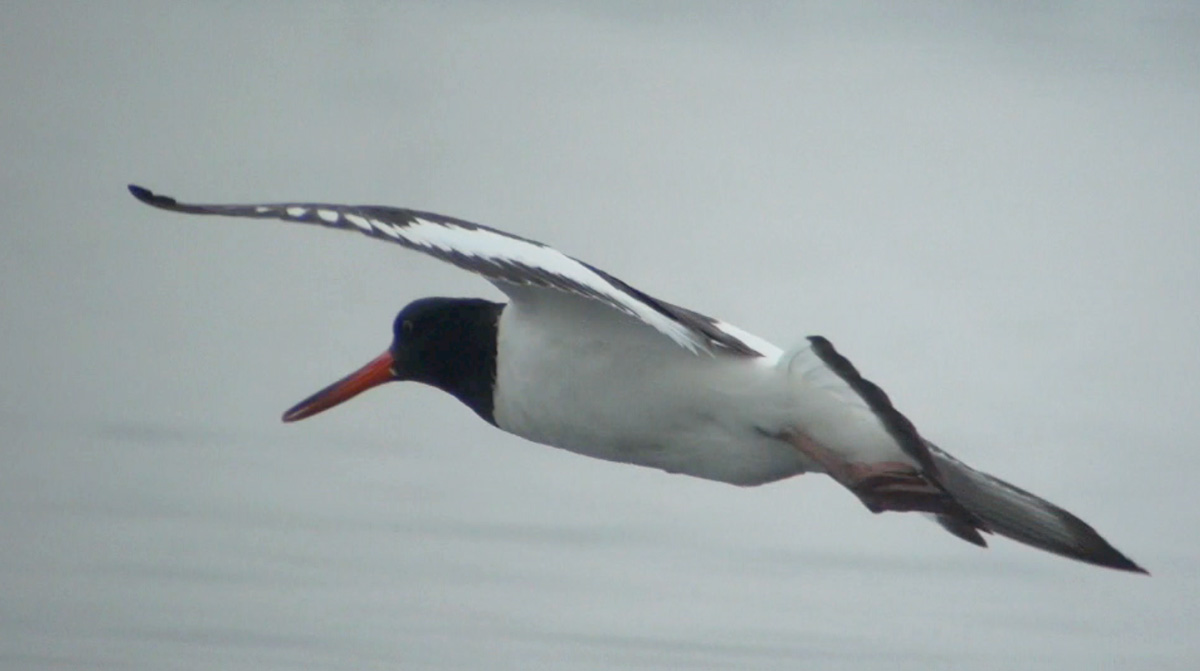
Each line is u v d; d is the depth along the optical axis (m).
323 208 6.09
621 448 6.84
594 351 6.68
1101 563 6.82
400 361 7.38
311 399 7.45
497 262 6.02
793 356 6.48
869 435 6.47
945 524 6.64
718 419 6.62
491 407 7.22
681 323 6.32
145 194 5.86
